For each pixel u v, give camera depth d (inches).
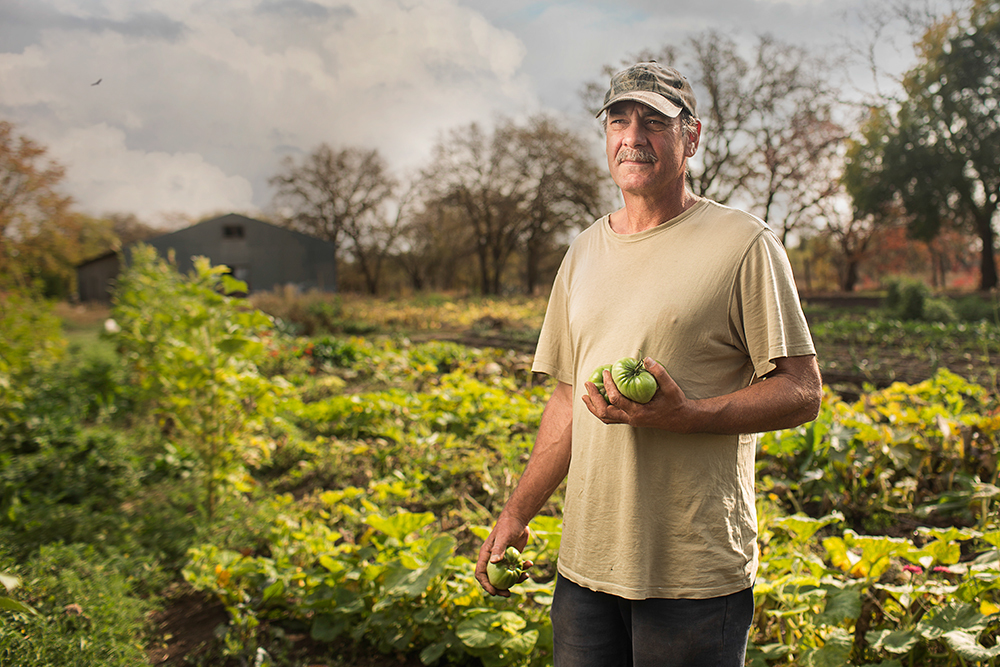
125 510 195.6
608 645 68.2
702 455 63.1
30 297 369.4
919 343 562.3
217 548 162.2
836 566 127.3
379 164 2065.7
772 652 106.2
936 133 1275.8
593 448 67.4
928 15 1272.1
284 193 2064.5
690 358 63.0
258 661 118.3
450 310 1113.4
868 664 103.3
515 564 75.2
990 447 190.5
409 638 122.5
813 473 189.0
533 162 1798.7
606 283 68.7
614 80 68.2
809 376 62.1
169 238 1446.9
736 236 62.8
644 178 65.6
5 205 639.1
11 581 96.3
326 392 373.7
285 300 998.4
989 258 1299.2
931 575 124.2
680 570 62.5
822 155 1472.7
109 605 126.3
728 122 1403.8
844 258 1861.5
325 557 130.3
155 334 268.7
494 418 267.3
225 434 187.8
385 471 224.2
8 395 281.6
